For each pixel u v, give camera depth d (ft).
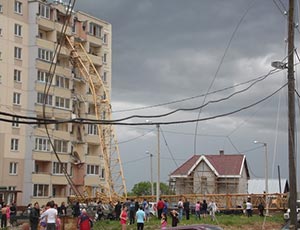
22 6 236.22
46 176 234.79
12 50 230.07
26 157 229.86
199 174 284.82
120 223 143.33
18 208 205.67
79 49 265.13
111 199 232.32
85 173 258.78
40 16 240.12
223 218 166.40
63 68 251.39
